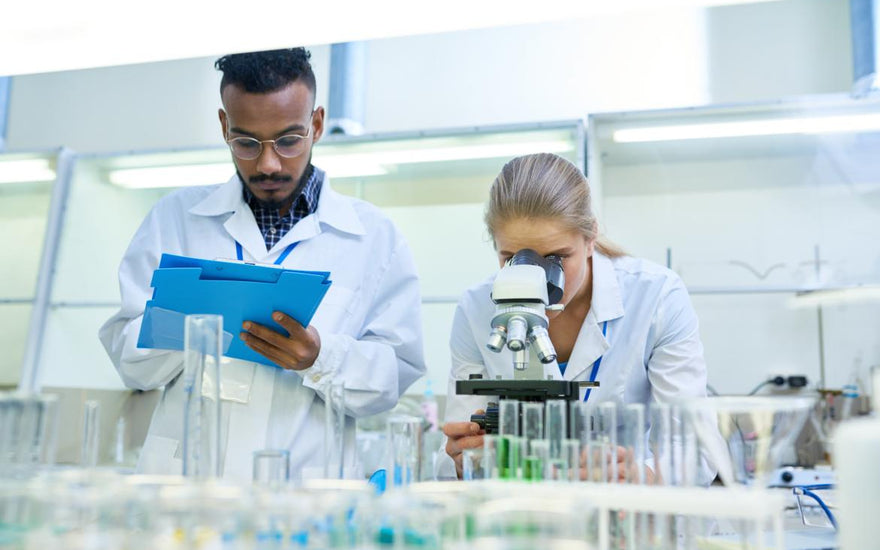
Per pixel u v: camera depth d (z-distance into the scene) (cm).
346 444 192
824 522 149
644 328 174
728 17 460
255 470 103
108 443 394
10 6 156
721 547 103
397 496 86
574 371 173
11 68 177
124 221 432
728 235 418
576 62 477
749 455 98
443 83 494
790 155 415
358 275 202
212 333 117
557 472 106
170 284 149
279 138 189
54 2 155
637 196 430
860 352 402
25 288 441
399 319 202
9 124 541
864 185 405
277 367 187
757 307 416
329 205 209
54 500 85
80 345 420
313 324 191
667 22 467
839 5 446
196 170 423
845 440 97
